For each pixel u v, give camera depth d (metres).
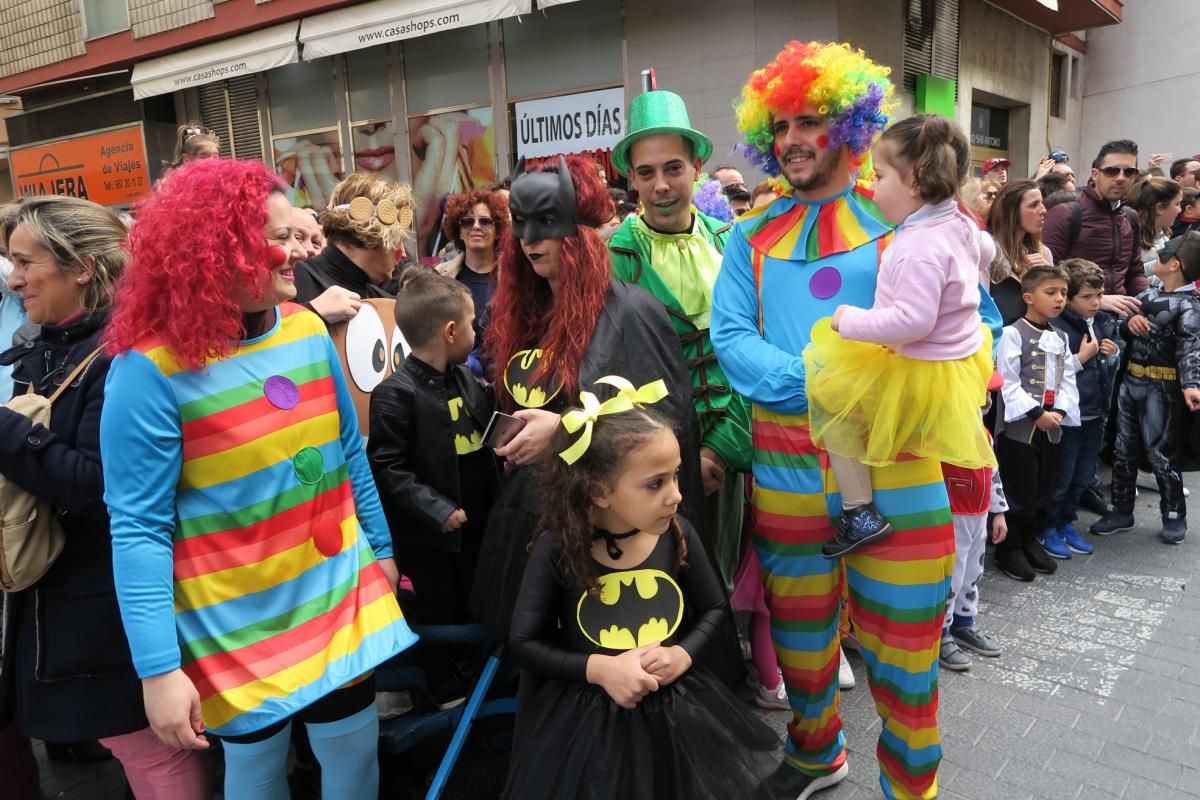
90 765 2.83
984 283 2.27
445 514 2.16
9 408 1.71
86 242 1.86
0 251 2.71
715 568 2.09
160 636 1.54
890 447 1.85
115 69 11.46
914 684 2.01
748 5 7.38
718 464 2.45
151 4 10.61
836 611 2.22
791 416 2.08
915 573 1.97
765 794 1.73
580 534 1.69
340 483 1.90
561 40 8.45
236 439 1.66
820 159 2.03
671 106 2.45
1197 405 4.06
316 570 1.81
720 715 1.75
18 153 13.11
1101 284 4.10
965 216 1.88
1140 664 3.12
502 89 8.93
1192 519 4.70
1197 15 13.13
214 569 1.66
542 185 1.92
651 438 1.61
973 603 3.26
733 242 2.24
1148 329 4.26
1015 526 3.99
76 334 1.87
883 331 1.78
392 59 9.61
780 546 2.15
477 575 2.13
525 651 1.73
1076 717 2.79
